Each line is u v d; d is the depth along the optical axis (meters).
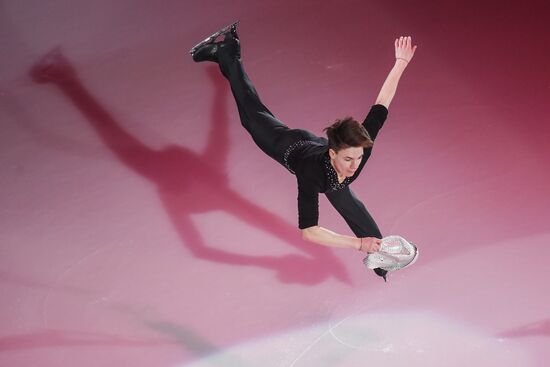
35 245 21.28
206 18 29.25
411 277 19.42
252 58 27.25
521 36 27.11
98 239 21.34
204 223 21.53
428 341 17.75
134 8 30.05
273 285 19.59
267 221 21.44
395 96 25.14
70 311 19.28
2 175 23.64
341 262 20.06
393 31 27.86
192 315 19.02
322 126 24.34
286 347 18.00
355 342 17.91
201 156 23.67
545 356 17.11
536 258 19.55
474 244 20.11
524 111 24.17
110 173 23.42
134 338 18.50
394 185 22.06
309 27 28.34
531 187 21.59
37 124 25.44
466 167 22.47
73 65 27.80
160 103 25.86
